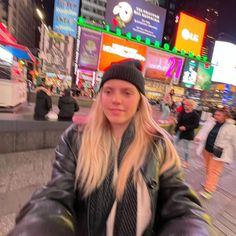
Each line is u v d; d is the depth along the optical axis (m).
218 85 53.03
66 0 28.64
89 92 22.94
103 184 0.95
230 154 3.88
